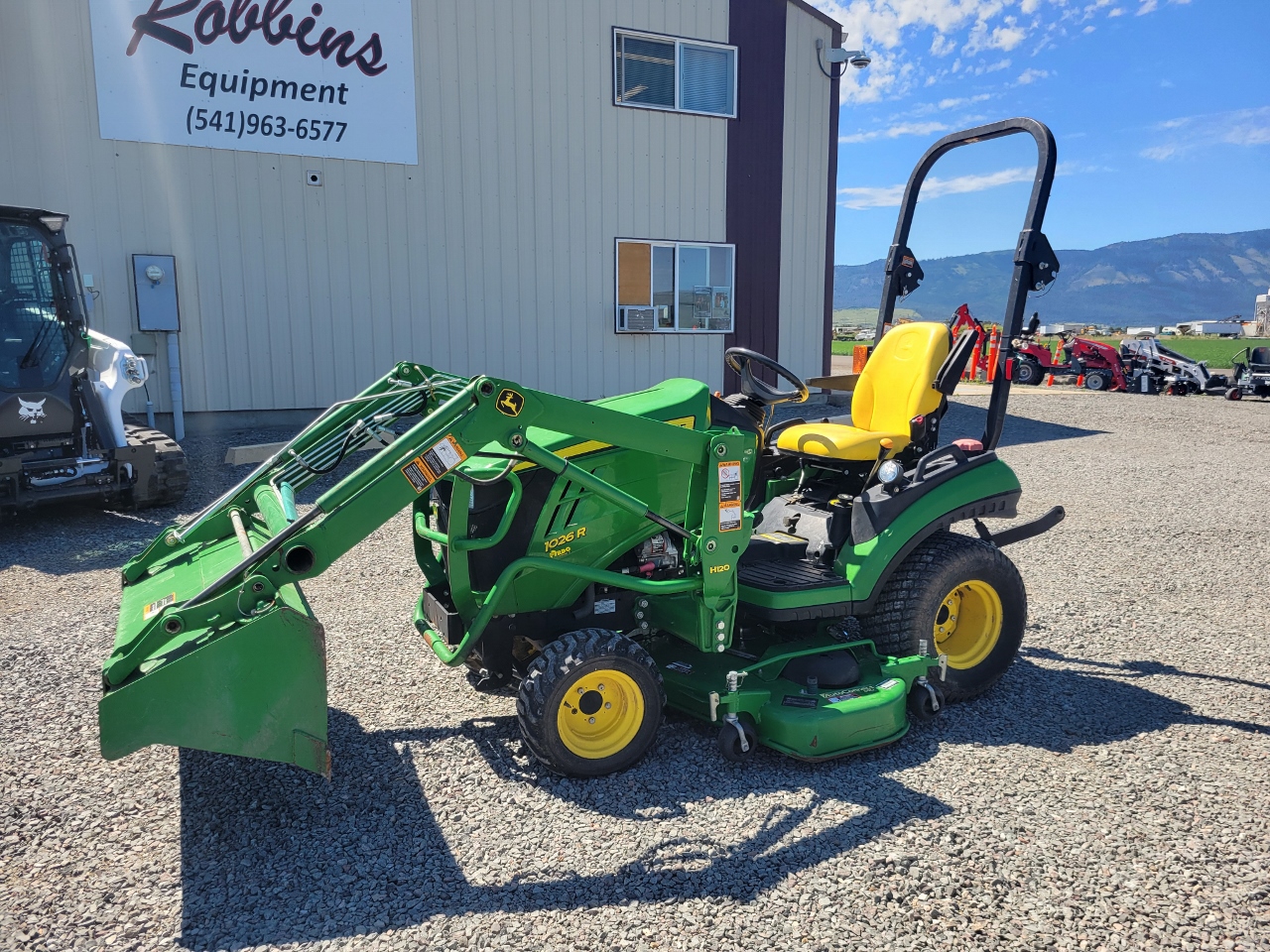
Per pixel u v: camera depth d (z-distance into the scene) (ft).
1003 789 9.88
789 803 9.57
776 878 8.23
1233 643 14.61
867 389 13.88
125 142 31.35
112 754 7.99
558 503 10.53
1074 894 7.98
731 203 41.98
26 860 8.57
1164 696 12.54
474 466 10.48
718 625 10.85
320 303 34.76
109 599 16.34
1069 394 58.85
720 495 10.53
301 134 33.63
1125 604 16.56
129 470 22.45
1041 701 12.40
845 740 10.34
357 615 15.70
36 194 30.48
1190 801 9.62
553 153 37.86
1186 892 8.01
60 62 30.19
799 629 12.17
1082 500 25.50
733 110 41.29
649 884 8.14
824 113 43.75
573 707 9.93
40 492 21.22
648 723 10.28
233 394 33.91
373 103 34.53
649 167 39.83
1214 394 59.77
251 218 33.37
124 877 8.31
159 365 32.71
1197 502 25.26
